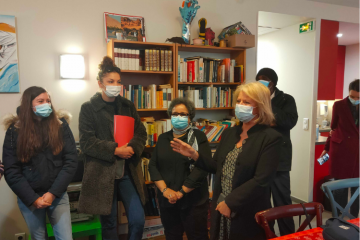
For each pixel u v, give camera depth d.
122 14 2.67
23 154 1.67
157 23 2.81
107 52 2.59
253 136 1.43
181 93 2.75
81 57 2.47
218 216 1.51
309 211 1.38
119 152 1.84
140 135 2.05
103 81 1.90
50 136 1.73
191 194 1.85
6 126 1.74
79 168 2.26
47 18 2.42
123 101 2.04
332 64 3.62
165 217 1.92
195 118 3.10
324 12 3.48
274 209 1.33
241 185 1.38
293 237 1.18
